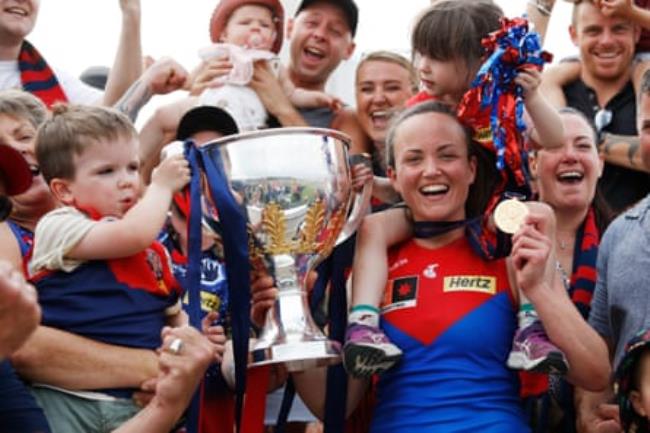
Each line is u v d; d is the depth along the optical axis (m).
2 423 2.94
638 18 4.82
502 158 3.43
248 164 3.32
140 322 3.37
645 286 3.65
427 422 3.41
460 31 3.67
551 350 3.36
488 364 3.47
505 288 3.54
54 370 3.28
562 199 4.23
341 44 4.95
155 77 4.66
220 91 4.66
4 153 3.12
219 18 4.86
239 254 3.24
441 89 3.72
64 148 3.45
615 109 4.84
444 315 3.49
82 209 3.44
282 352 3.24
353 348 3.36
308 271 3.37
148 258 3.46
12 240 3.52
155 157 4.55
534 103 3.55
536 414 3.73
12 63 4.76
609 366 3.53
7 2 4.68
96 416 3.28
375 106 4.77
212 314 3.65
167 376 3.09
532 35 3.46
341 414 3.48
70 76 5.00
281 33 4.90
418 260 3.60
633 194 4.68
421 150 3.56
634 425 3.40
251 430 3.31
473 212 3.66
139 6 4.88
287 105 4.75
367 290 3.52
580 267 4.16
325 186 3.33
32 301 2.53
